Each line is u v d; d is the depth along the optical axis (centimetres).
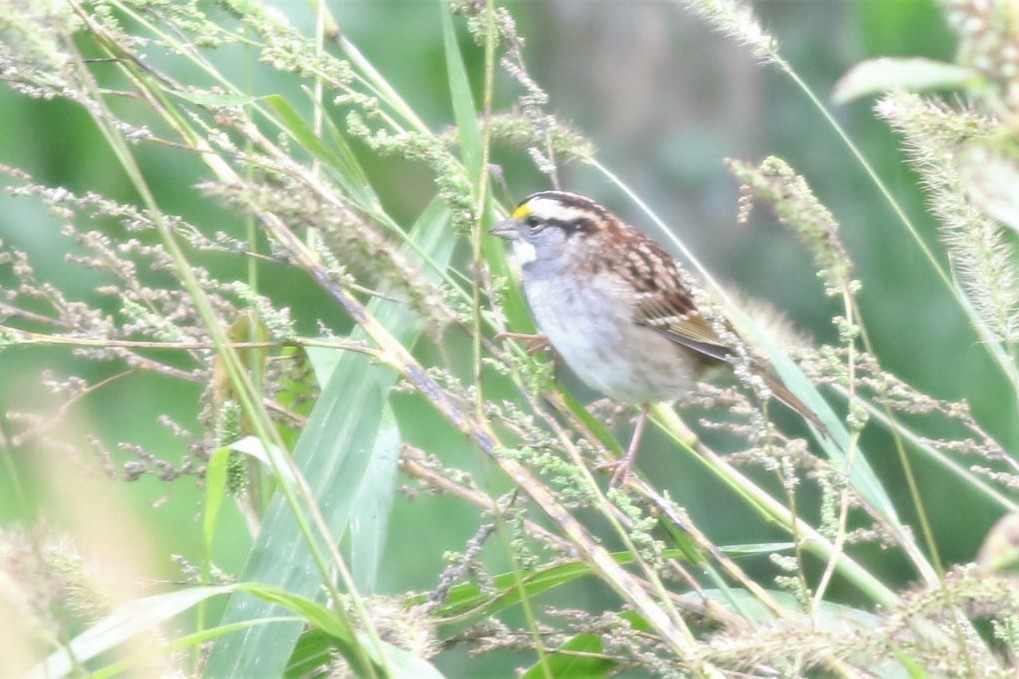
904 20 983
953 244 493
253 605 522
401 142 549
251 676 511
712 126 1320
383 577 1104
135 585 545
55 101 1186
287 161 594
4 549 414
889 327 1185
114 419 1106
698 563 592
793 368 580
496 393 1009
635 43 1331
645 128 1330
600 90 1345
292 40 605
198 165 1193
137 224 561
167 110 589
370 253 425
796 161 1295
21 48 412
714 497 1185
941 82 328
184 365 1135
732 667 461
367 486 576
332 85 589
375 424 556
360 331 599
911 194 1177
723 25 564
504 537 455
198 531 1004
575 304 838
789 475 482
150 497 1020
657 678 609
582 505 536
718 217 1304
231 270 1182
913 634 397
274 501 538
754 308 635
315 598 529
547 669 442
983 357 1127
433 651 484
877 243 1212
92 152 1184
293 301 1202
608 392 848
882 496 577
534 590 593
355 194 591
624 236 857
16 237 1143
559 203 847
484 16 584
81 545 448
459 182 536
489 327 662
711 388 691
